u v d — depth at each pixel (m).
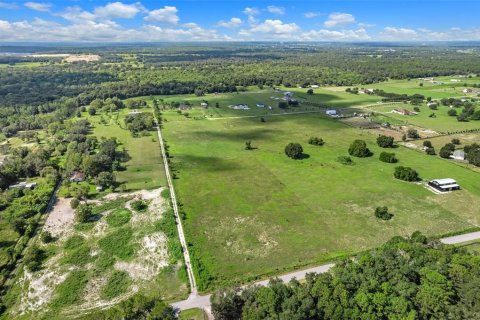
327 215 99.31
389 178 122.75
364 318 57.44
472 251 81.62
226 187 117.56
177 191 114.75
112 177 120.94
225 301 61.81
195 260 80.75
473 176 123.81
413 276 65.06
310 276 68.00
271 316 57.91
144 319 60.75
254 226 94.56
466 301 59.72
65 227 96.25
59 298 71.81
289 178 124.06
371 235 89.56
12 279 77.44
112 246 87.44
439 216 97.75
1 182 117.62
